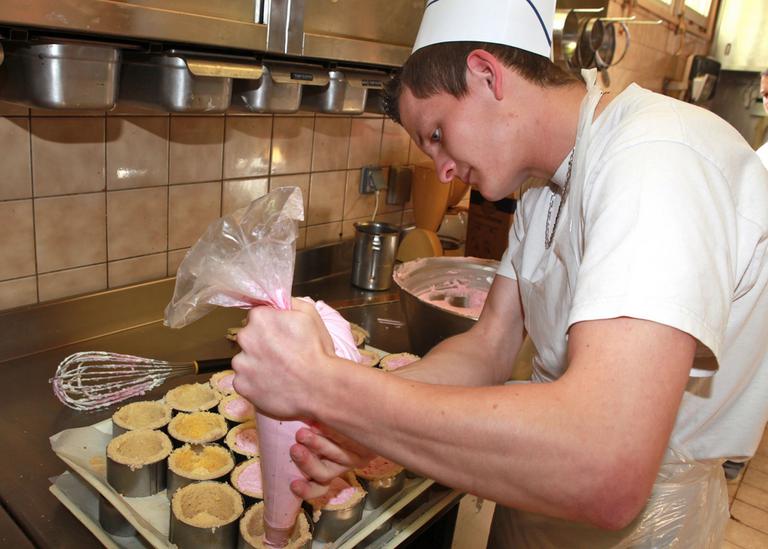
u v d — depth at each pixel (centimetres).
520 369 124
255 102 115
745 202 59
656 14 281
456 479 52
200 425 97
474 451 50
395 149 189
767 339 74
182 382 114
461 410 50
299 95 121
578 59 196
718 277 52
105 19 77
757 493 205
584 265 54
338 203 175
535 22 67
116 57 91
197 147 134
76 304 121
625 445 47
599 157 63
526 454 48
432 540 104
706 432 79
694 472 80
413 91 70
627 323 49
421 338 129
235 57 103
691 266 50
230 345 130
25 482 87
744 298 67
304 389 55
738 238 59
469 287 155
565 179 72
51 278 119
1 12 69
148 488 84
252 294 58
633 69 271
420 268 150
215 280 58
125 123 121
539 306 82
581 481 48
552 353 81
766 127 342
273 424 61
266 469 64
